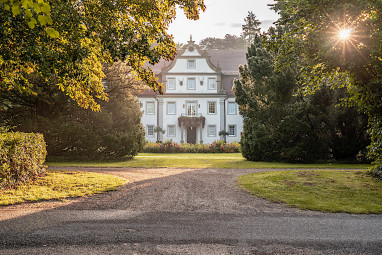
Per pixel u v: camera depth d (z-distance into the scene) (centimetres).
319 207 598
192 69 3841
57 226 460
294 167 1363
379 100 774
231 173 1145
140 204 633
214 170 1247
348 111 1507
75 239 400
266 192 750
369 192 720
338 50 650
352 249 370
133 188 826
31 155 934
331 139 1596
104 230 441
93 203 640
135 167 1372
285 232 438
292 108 1591
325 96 1517
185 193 757
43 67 641
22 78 920
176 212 564
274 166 1402
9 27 538
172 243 387
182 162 1587
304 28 725
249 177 999
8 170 766
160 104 3788
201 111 3816
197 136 3812
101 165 1445
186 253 353
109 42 636
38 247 370
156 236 414
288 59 804
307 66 793
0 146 727
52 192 743
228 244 385
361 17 631
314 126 1578
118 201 662
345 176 898
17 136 849
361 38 623
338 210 576
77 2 674
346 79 875
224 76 4006
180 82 3819
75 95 967
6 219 499
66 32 618
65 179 931
